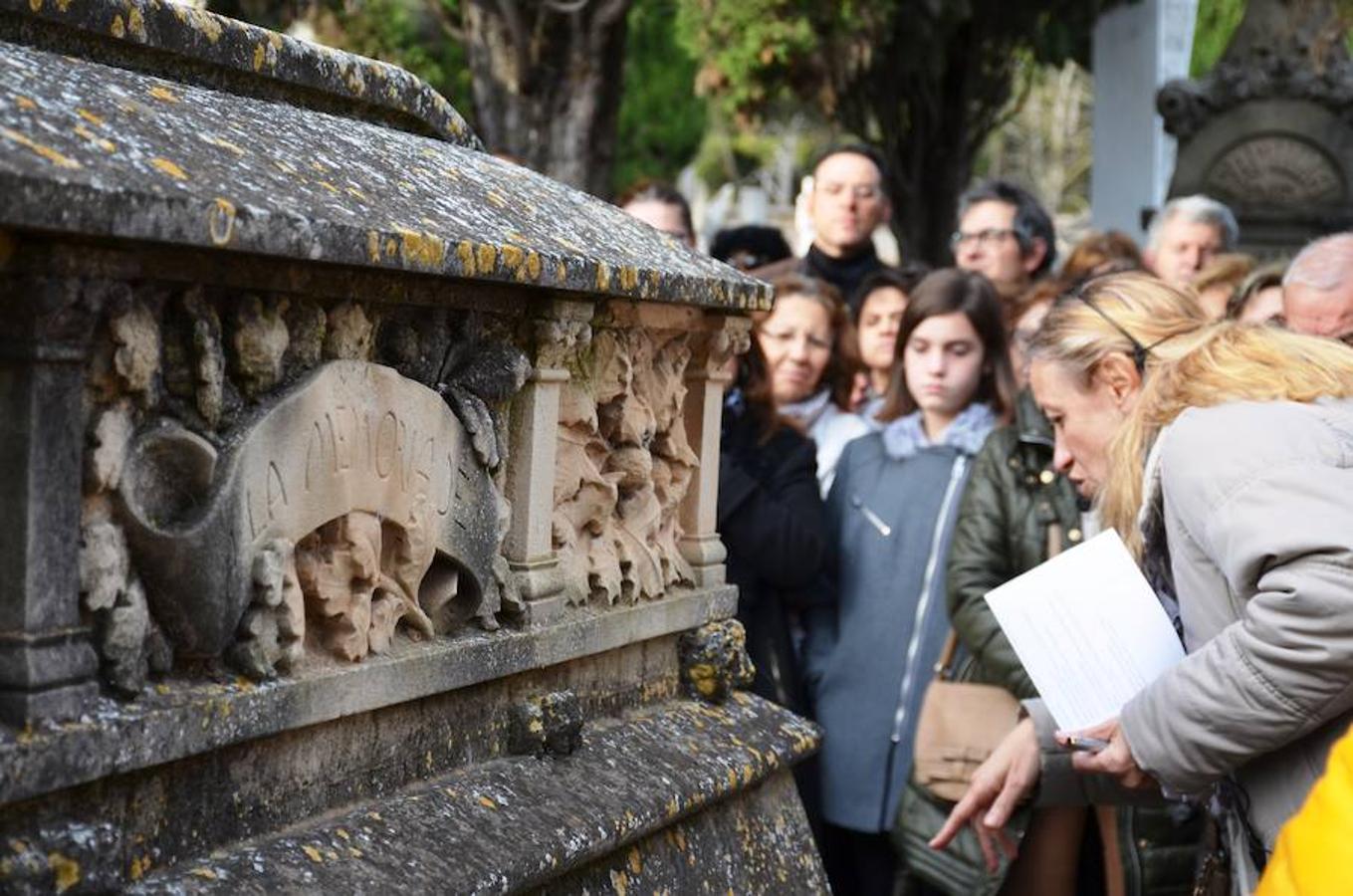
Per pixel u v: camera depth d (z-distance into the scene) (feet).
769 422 13.00
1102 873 12.52
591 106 27.73
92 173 5.16
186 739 5.76
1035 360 9.66
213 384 5.95
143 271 5.64
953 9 40.29
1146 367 9.15
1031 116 98.53
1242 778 8.39
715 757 8.79
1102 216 44.11
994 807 10.37
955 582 12.37
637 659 8.91
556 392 7.86
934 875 12.05
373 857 6.46
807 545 12.72
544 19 27.35
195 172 5.67
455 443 7.29
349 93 7.70
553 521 8.07
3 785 5.12
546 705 7.86
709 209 71.92
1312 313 11.73
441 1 29.81
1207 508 8.05
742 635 9.59
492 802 7.25
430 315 7.17
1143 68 43.50
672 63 51.60
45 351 5.27
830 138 50.47
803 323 14.61
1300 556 7.71
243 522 6.02
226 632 5.98
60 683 5.38
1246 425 8.11
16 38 6.06
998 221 18.40
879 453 13.60
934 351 13.50
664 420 8.98
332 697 6.47
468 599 7.49
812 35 33.17
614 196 29.89
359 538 6.64
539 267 7.16
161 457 5.83
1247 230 36.04
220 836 6.12
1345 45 35.73
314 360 6.48
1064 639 9.08
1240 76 35.78
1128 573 9.06
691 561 9.41
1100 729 8.91
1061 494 12.40
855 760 12.96
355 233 6.05
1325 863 4.84
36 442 5.29
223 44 6.86
